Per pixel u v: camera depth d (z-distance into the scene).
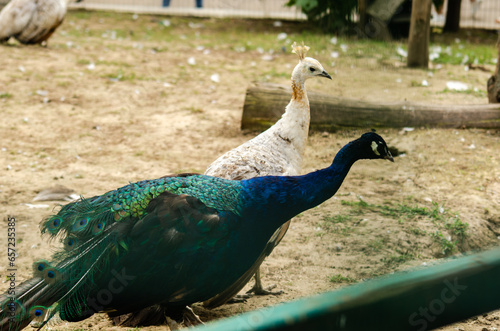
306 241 4.43
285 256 4.23
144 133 7.02
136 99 8.35
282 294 3.75
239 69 10.33
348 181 5.65
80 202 3.00
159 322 3.05
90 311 2.77
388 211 4.91
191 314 3.18
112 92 8.58
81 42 11.82
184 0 18.50
